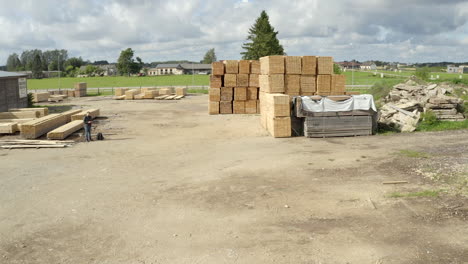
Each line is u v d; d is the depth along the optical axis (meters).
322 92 23.66
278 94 21.55
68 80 115.25
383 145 16.73
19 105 32.66
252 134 21.55
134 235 8.23
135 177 13.04
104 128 24.84
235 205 9.89
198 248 7.51
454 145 15.60
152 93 47.78
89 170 14.12
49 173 13.72
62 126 22.83
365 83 66.25
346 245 7.34
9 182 12.59
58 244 7.88
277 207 9.62
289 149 16.86
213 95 31.50
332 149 16.44
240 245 7.56
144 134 22.52
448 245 7.11
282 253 7.13
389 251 7.01
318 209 9.34
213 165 14.45
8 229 8.69
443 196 9.57
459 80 30.28
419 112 21.11
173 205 10.06
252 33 85.94
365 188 10.72
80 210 9.84
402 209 8.97
